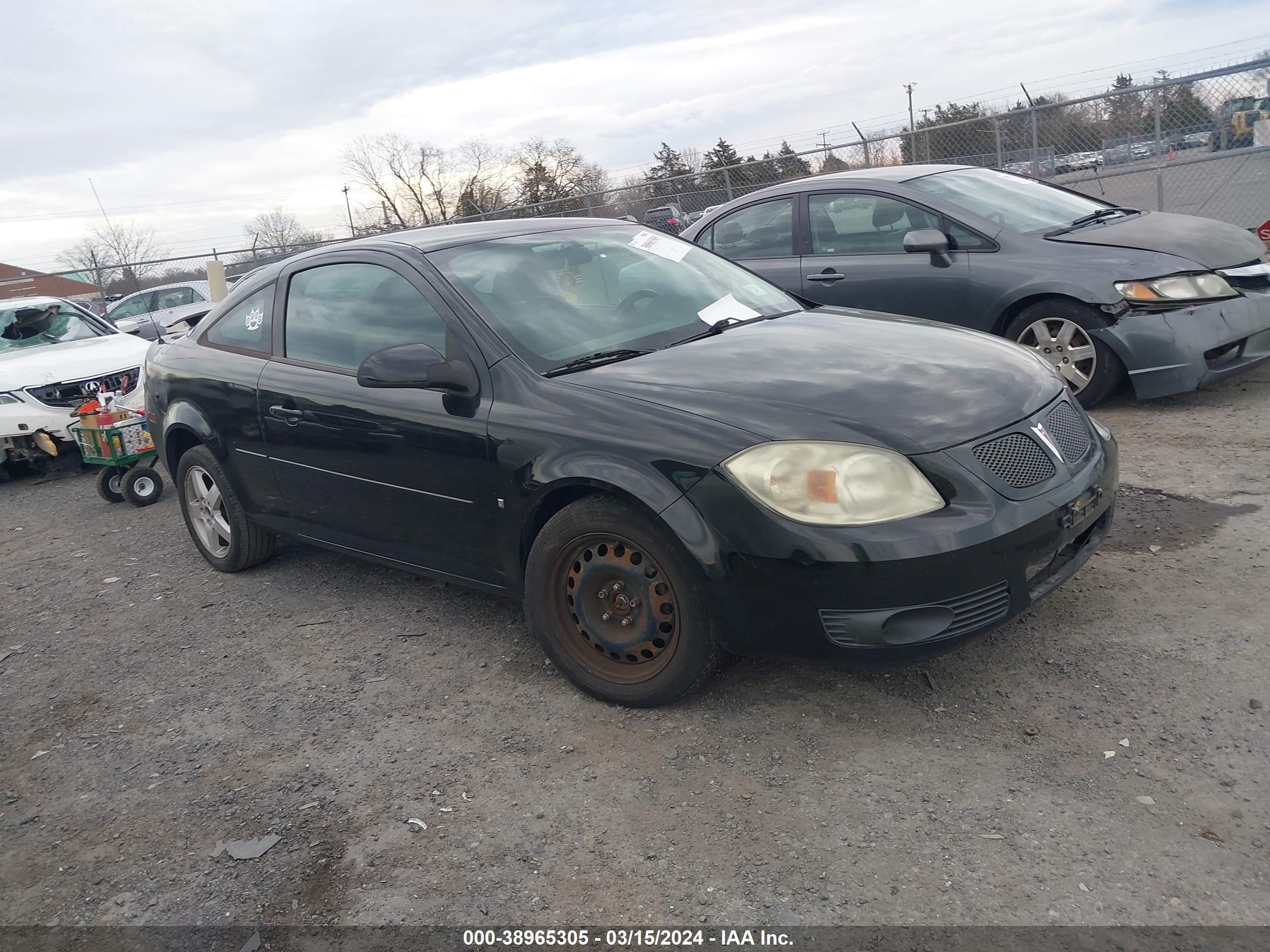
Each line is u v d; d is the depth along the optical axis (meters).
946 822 2.66
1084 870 2.43
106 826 3.16
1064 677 3.28
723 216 7.62
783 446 2.96
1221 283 5.89
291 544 5.69
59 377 8.48
